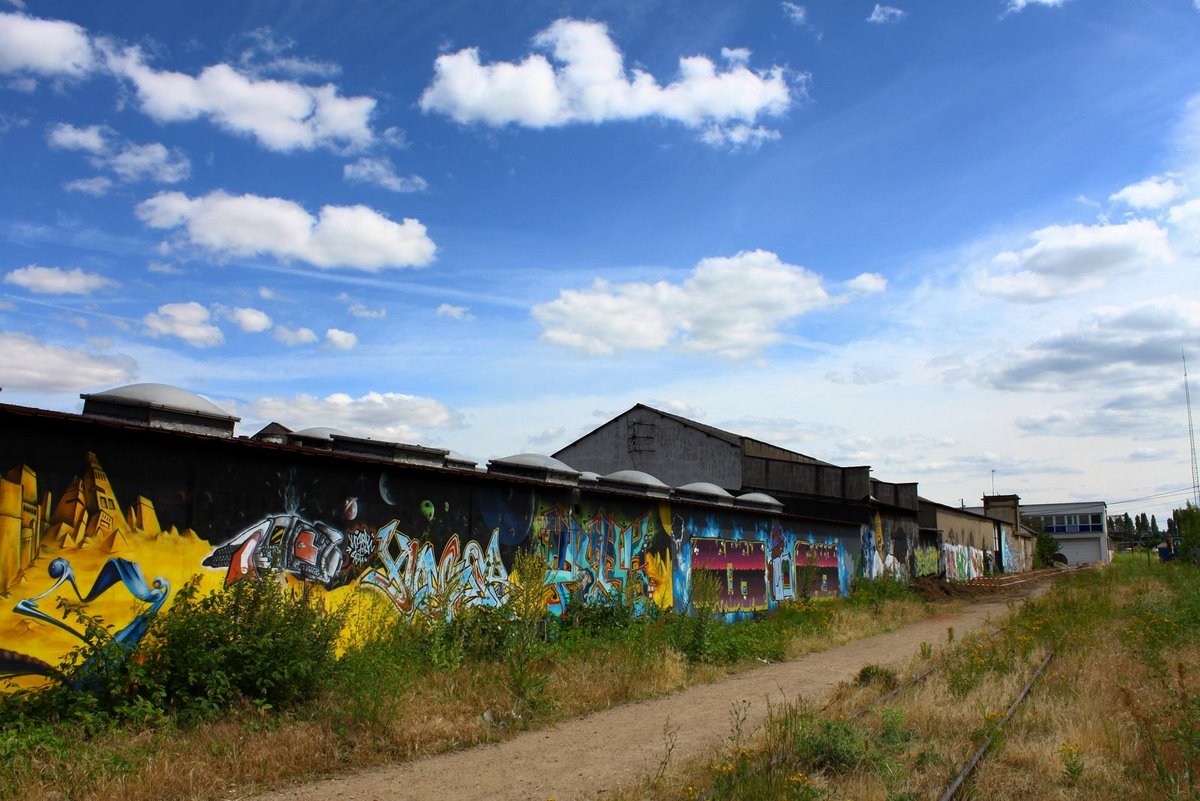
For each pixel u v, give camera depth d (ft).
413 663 35.60
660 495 63.77
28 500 26.48
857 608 80.84
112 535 28.58
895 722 29.12
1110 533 387.75
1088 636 51.93
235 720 26.99
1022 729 29.09
